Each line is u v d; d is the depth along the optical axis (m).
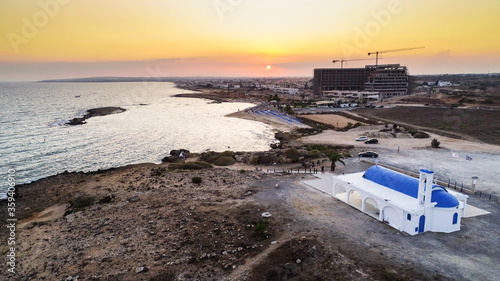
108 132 114.56
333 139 87.94
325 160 63.97
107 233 34.16
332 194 43.81
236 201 42.31
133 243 31.62
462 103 145.50
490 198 41.28
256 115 152.62
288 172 56.44
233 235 32.56
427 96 191.50
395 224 33.38
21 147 90.25
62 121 139.00
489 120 102.31
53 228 36.47
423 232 32.31
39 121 138.25
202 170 60.50
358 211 38.12
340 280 24.59
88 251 30.56
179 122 139.38
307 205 40.31
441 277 24.72
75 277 26.30
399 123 113.44
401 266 26.25
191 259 28.27
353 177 42.59
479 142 77.12
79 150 87.56
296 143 84.94
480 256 27.67
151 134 111.38
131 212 39.75
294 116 144.00
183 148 90.50
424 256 27.72
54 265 28.45
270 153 71.00
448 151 67.69
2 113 164.25
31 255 30.50
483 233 31.94
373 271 25.64
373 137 87.31
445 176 50.34
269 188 47.59
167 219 36.91
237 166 65.19
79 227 36.19
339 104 177.88
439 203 32.28
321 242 30.42
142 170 62.97
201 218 36.78
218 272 26.33
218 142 98.06
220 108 199.88
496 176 50.19
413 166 56.31
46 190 52.84
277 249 29.47
